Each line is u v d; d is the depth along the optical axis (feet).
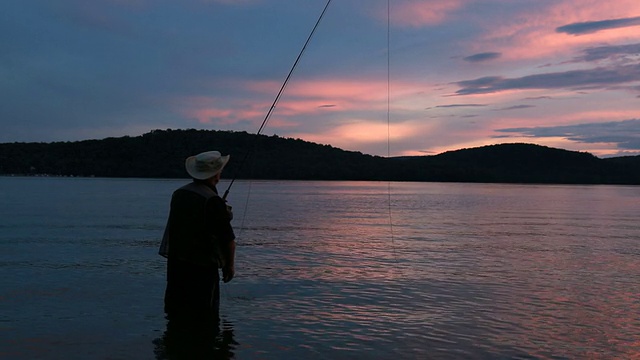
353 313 22.26
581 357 17.21
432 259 38.24
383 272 32.40
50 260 35.01
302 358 16.58
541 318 21.89
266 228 61.87
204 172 19.62
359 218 80.28
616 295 26.55
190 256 19.48
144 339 18.07
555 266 35.70
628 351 17.88
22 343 17.58
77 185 275.59
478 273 32.48
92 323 19.93
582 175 584.81
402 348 17.74
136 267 32.55
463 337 19.08
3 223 63.26
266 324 20.27
